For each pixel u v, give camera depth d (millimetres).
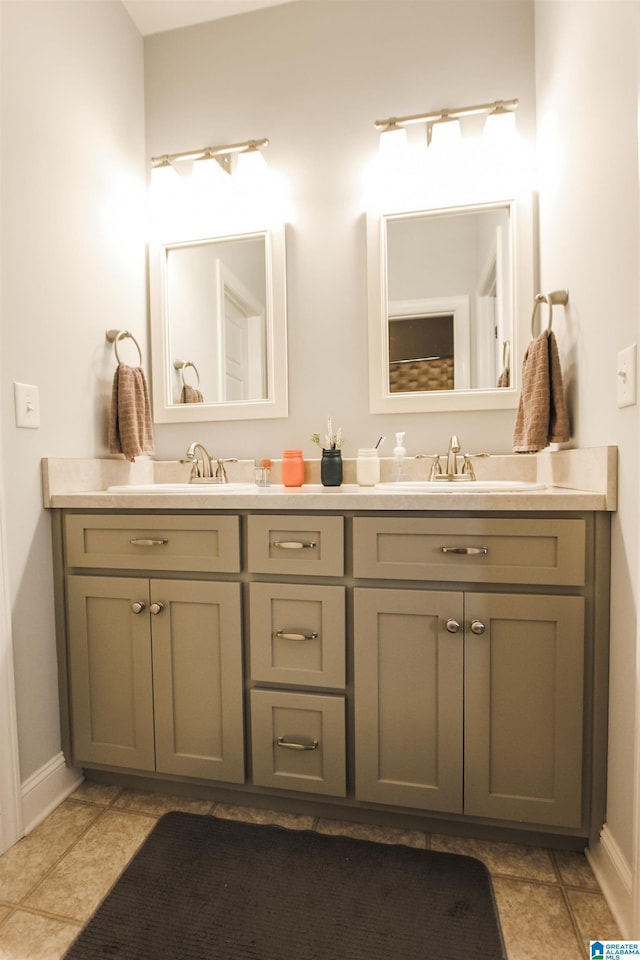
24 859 1149
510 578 1099
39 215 1371
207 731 1272
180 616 1277
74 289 1513
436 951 916
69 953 917
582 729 1080
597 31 1108
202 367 1889
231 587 1235
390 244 1731
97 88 1642
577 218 1255
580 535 1063
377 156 1736
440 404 1692
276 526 1207
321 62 1775
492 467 1637
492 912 989
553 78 1438
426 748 1148
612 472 1029
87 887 1065
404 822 1235
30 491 1314
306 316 1793
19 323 1291
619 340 1010
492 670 1112
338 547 1172
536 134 1627
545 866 1113
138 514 1302
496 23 1652
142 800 1363
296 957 906
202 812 1303
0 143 1237
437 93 1692
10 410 1255
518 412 1462
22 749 1257
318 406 1790
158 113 1902
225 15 1845
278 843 1179
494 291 1670
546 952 913
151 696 1307
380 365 1724
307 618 1200
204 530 1255
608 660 1062
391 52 1723
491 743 1120
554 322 1487
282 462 1720
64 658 1379
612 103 1032
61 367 1450
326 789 1201
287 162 1804
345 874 1086
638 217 917
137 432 1635
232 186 1843
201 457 1876
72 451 1486
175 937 944
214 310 1875
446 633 1125
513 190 1642
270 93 1817
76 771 1430
